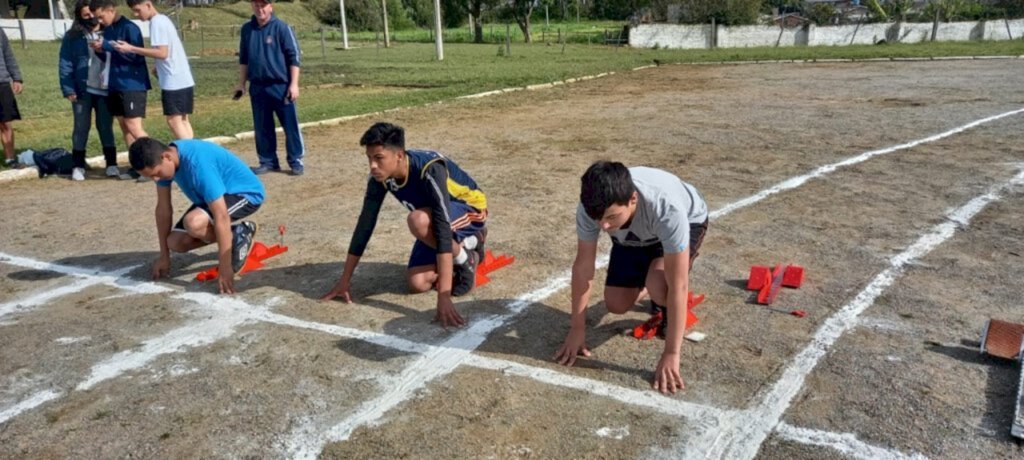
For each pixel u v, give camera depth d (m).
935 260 4.47
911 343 3.38
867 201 5.87
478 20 43.34
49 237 5.56
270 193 6.85
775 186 6.45
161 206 4.41
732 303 3.90
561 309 3.91
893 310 3.75
